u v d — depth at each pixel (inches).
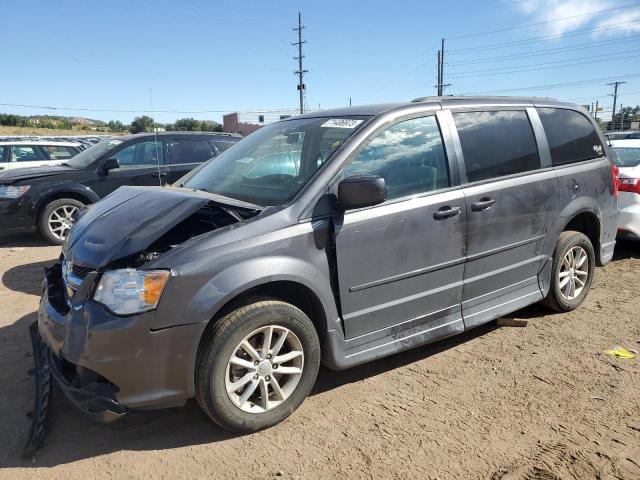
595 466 113.0
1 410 136.2
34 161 496.1
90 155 351.3
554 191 183.5
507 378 151.9
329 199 134.5
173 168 352.8
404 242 143.9
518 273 177.5
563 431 125.7
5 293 230.1
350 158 140.0
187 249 117.6
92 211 152.3
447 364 161.3
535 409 135.3
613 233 215.0
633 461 114.7
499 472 111.6
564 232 195.0
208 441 123.7
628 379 150.3
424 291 151.0
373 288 140.1
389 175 145.3
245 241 121.7
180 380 116.0
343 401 140.5
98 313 112.3
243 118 2235.5
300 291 133.3
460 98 170.6
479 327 190.5
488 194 162.6
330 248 132.8
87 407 112.6
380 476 111.0
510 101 182.4
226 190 152.7
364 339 141.0
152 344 112.4
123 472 112.9
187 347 114.9
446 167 156.9
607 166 208.2
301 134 158.6
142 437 125.4
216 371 117.7
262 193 142.6
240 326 119.0
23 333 185.3
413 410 135.6
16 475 111.7
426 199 149.1
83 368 114.7
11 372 156.3
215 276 116.9
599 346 172.1
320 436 125.0
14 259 293.4
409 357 167.0
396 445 121.1
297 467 114.0
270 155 158.4
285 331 126.6
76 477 111.3
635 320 193.9
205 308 115.0
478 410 135.3
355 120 151.6
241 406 122.9
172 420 132.8
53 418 132.6
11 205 316.2
